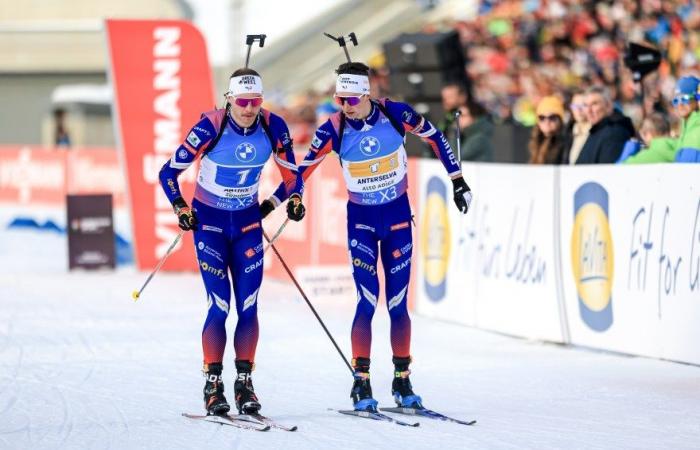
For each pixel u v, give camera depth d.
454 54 34.31
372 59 55.44
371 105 15.40
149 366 19.47
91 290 30.80
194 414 15.46
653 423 14.90
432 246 26.41
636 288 20.38
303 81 65.81
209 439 13.84
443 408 16.00
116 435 14.09
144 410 15.77
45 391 17.16
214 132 14.83
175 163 14.91
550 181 22.39
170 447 13.41
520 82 48.34
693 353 19.31
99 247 36.03
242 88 14.59
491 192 24.19
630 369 19.23
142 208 35.75
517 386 17.78
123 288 31.36
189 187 34.94
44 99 88.56
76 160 58.22
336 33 68.25
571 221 21.86
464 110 28.89
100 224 36.12
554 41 47.72
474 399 16.70
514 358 20.61
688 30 39.94
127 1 84.25
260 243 15.34
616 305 20.86
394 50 34.41
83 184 57.88
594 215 21.28
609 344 21.03
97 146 80.31
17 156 61.88
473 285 24.78
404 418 15.16
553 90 45.16
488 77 49.66
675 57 38.38
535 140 25.70
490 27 50.97
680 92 20.88
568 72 45.72
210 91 35.62
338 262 30.14
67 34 87.81
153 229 35.81
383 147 15.34
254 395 15.12
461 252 25.23
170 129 35.56
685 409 15.89
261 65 68.62
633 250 20.44
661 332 19.89
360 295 15.61
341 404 16.28
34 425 14.73
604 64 44.12
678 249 19.48
